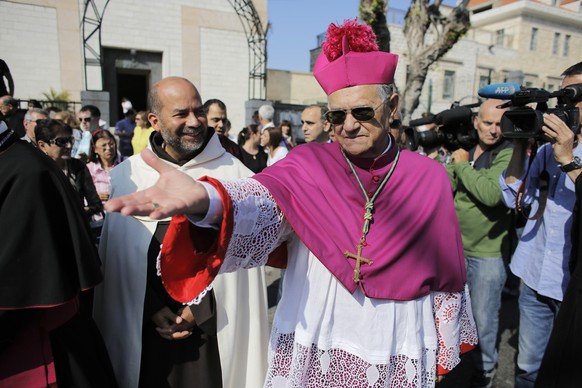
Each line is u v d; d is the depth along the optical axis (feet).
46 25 44.01
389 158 5.05
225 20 51.96
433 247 4.92
